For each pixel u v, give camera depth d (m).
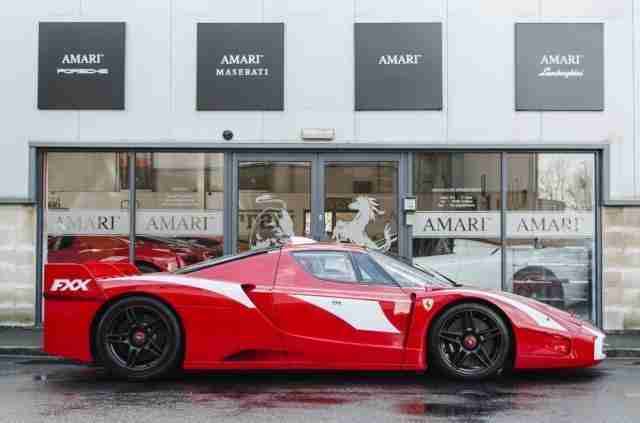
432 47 10.41
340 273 6.75
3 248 10.38
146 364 6.61
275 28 10.46
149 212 10.53
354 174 10.56
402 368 6.52
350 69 10.46
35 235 10.41
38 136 10.45
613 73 10.38
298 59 10.46
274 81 10.44
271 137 10.43
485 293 6.65
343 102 10.43
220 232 10.53
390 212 10.52
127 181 10.55
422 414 5.30
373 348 6.51
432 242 10.47
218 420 5.11
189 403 5.69
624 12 10.38
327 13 10.46
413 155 10.52
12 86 10.46
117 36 10.46
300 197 10.56
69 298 6.63
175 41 10.49
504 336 6.53
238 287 6.61
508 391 6.18
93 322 6.62
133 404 5.64
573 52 10.38
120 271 7.20
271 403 5.69
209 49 10.46
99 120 10.45
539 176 10.47
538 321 6.54
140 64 10.48
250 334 6.52
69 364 7.78
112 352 6.61
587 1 10.41
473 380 6.60
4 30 10.49
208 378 6.86
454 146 10.36
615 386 6.45
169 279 6.68
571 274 10.38
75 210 10.54
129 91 10.46
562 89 10.36
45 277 6.69
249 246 10.53
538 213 10.43
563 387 6.38
